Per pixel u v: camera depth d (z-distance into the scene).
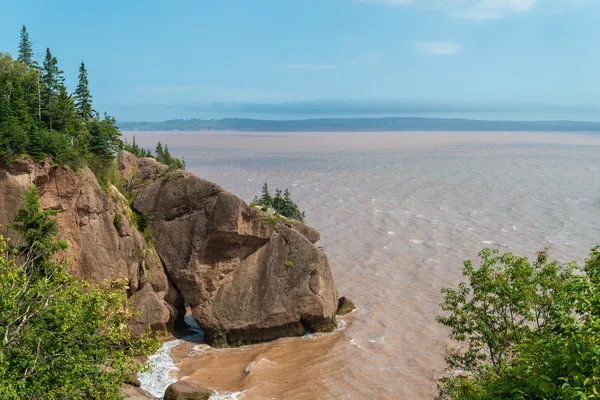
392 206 156.62
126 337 32.97
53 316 29.08
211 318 62.59
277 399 49.34
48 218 47.19
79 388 29.25
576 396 16.66
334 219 138.25
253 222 64.44
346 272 92.81
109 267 56.38
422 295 80.00
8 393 23.78
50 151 53.25
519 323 33.25
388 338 64.25
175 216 64.19
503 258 33.72
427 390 51.38
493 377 28.48
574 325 19.41
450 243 111.31
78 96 71.00
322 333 65.75
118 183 65.12
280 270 64.88
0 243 33.81
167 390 48.25
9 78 60.94
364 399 49.72
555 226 124.12
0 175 50.28
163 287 62.28
